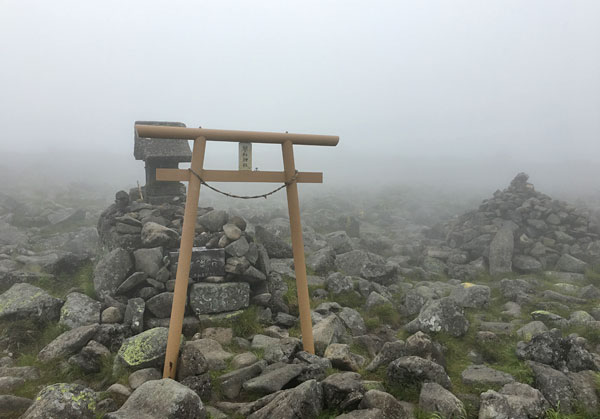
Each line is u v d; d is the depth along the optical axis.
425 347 6.40
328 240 15.88
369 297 10.04
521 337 7.91
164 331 6.35
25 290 7.82
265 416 4.55
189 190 6.11
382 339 8.32
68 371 6.07
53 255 11.21
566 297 10.52
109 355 6.45
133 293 8.23
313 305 9.55
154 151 10.80
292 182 6.67
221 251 8.42
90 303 7.68
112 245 9.12
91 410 4.52
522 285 11.60
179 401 4.26
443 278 14.12
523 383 5.51
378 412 4.47
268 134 6.53
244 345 7.25
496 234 15.42
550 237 15.87
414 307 9.84
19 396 5.27
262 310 8.49
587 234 15.88
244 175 6.50
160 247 8.66
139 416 4.17
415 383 5.64
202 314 7.88
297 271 6.71
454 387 5.92
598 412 5.13
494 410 4.81
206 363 5.77
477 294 10.38
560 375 5.67
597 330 7.79
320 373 5.66
